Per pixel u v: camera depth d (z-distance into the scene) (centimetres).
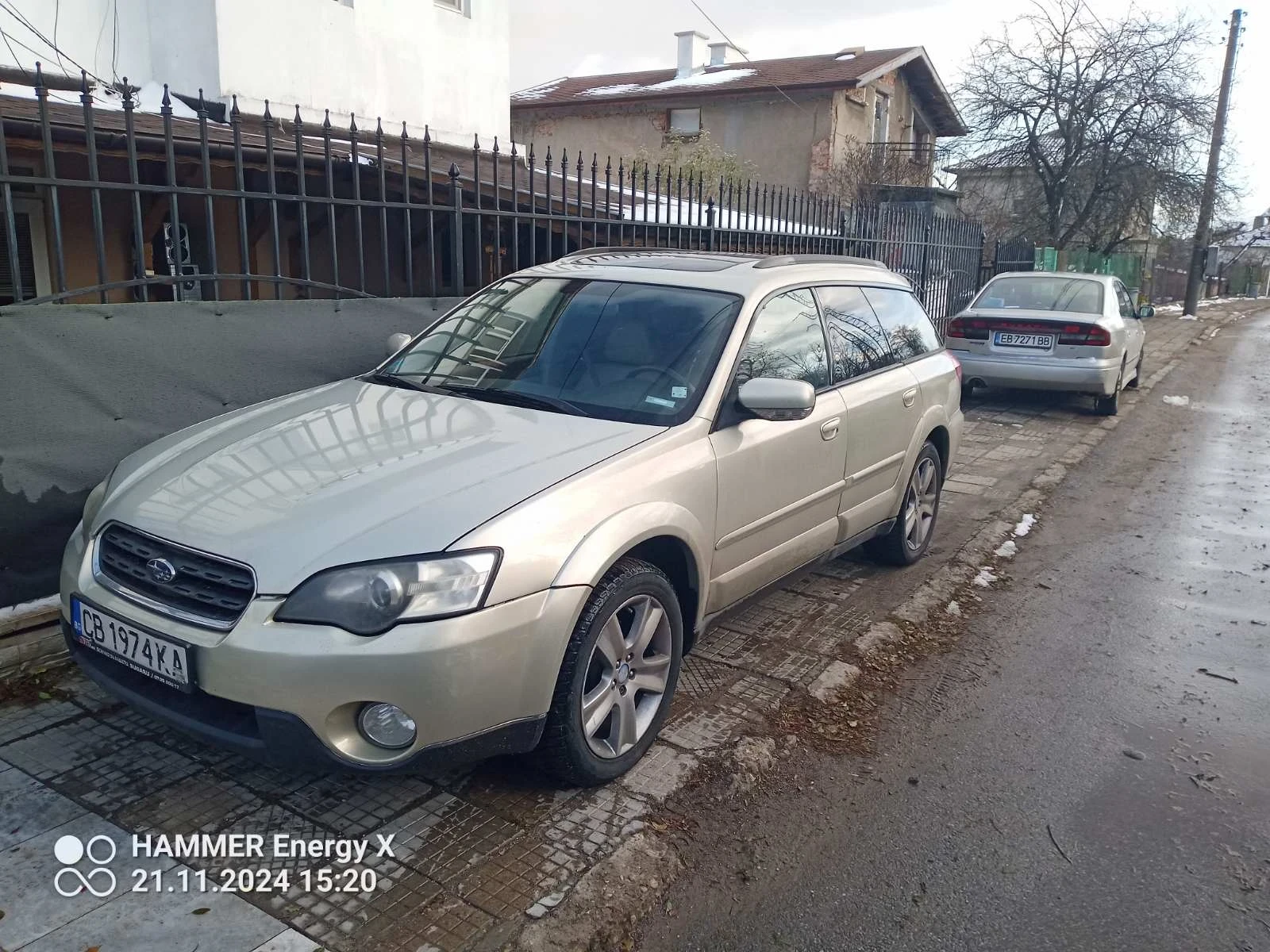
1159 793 368
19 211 720
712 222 798
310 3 979
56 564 422
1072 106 2616
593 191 669
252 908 277
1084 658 489
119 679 311
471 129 1208
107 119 617
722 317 414
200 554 293
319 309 507
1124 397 1320
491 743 298
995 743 400
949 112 3073
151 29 912
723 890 302
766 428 408
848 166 2400
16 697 383
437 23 1136
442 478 314
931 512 614
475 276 596
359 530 288
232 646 276
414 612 277
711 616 396
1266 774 383
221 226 794
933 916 296
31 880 283
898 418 526
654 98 2623
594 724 330
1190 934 293
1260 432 1109
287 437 355
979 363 1127
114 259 773
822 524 470
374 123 1070
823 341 476
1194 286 3045
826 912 295
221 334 466
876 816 346
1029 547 668
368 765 282
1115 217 2731
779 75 2580
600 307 432
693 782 354
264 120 483
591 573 310
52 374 408
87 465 425
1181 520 744
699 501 365
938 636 508
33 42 809
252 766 345
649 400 385
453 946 267
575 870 301
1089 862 325
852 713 419
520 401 391
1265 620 542
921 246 1323
